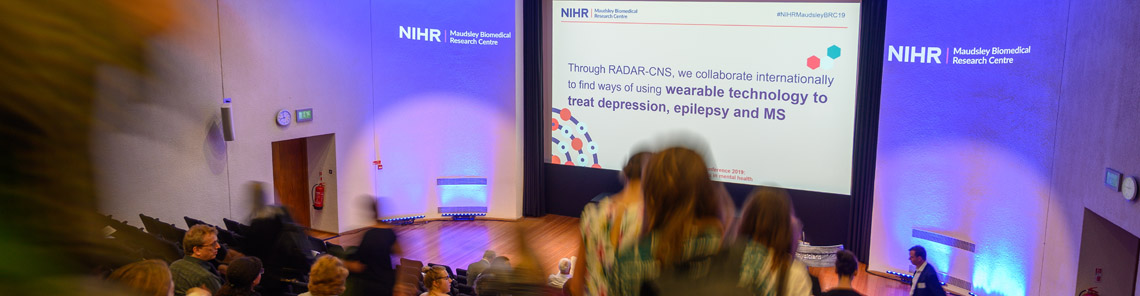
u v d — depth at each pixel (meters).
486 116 12.05
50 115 0.24
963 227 9.10
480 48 11.82
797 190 10.77
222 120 9.12
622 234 1.83
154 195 8.60
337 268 4.36
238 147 9.53
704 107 11.06
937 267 9.38
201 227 4.77
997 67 8.49
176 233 7.48
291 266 6.59
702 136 11.14
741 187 11.05
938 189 9.26
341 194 11.16
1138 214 5.90
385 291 5.50
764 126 10.78
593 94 11.76
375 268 5.48
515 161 12.24
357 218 11.48
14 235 0.23
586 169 12.11
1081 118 7.21
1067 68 7.61
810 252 10.20
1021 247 8.41
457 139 12.09
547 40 11.92
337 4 10.52
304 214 11.43
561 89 11.98
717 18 10.74
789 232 1.75
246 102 9.55
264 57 9.70
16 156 0.23
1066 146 7.58
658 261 1.53
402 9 11.30
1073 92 7.45
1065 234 7.59
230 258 6.68
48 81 0.23
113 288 0.27
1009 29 8.31
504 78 11.94
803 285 1.63
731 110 10.91
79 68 0.24
